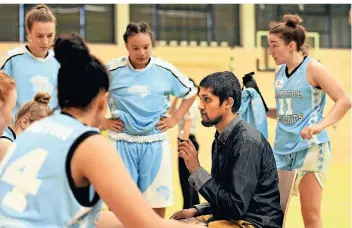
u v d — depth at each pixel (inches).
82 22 320.2
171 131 303.6
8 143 111.0
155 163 162.7
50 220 74.7
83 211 75.6
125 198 73.7
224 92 114.6
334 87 153.4
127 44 159.8
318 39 345.4
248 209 112.2
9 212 75.3
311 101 156.9
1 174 78.2
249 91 167.8
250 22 334.6
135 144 161.5
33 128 80.0
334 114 151.5
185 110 168.2
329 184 291.4
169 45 327.6
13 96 108.3
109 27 322.3
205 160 301.7
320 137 155.2
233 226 110.2
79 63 79.3
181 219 119.6
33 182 75.5
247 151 110.4
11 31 308.8
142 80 161.8
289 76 159.8
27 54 164.6
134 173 161.8
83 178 75.3
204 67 331.0
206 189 111.1
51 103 166.2
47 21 162.7
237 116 116.2
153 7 326.3
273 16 338.0
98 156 74.4
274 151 163.2
